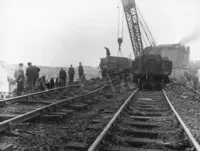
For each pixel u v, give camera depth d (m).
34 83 15.35
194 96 15.78
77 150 5.02
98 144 4.90
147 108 10.46
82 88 19.27
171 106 10.11
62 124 7.38
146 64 22.22
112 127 6.51
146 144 5.48
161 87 21.95
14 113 8.65
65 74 19.05
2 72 16.27
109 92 17.64
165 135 6.22
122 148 5.03
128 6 33.38
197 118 8.89
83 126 7.05
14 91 15.16
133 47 35.47
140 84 22.09
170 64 22.41
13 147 5.04
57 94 14.55
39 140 5.62
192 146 5.20
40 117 7.65
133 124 7.22
